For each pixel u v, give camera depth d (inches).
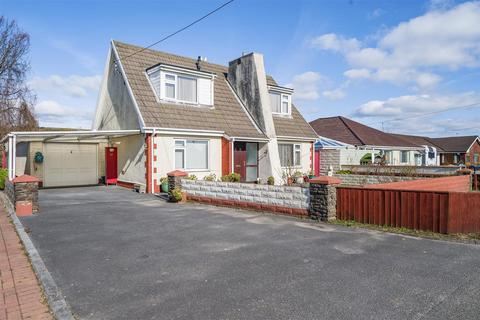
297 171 823.7
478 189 673.6
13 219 370.9
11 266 228.2
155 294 182.1
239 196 450.9
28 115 1192.2
